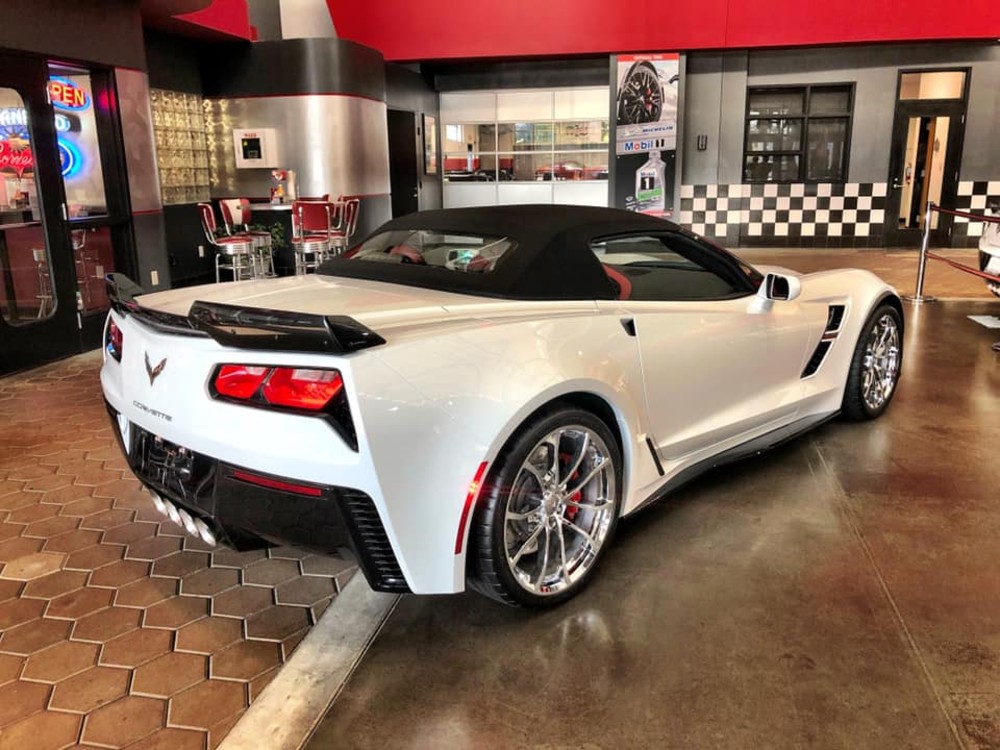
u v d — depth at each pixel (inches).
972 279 331.9
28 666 77.5
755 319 113.5
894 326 148.4
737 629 81.6
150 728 68.7
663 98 423.2
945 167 434.3
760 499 112.8
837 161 444.8
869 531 102.7
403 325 78.3
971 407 154.6
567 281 93.9
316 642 80.9
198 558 100.0
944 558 95.3
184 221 350.6
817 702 70.2
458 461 73.5
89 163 232.5
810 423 130.8
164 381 79.0
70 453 137.7
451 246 101.9
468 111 498.3
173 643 81.5
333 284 99.3
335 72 360.5
